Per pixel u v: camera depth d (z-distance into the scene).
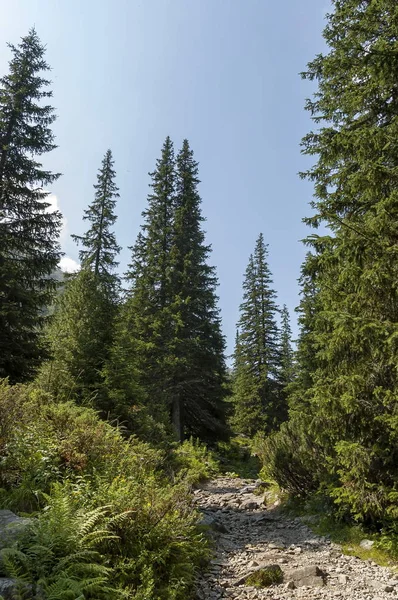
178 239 25.41
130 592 3.88
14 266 13.86
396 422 5.84
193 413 22.91
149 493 5.83
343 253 6.72
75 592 3.19
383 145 6.99
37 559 3.48
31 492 4.83
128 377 13.69
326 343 7.90
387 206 6.26
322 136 9.15
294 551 7.11
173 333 22.06
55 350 14.18
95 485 5.59
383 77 6.95
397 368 5.71
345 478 7.25
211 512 10.20
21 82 15.70
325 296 7.78
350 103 8.36
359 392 6.80
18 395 6.19
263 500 11.45
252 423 30.11
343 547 7.20
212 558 6.52
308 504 9.70
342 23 8.68
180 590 4.57
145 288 23.86
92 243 23.28
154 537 4.95
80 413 8.81
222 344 24.45
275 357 32.91
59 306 16.50
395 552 6.49
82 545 3.91
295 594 5.17
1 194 14.33
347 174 8.67
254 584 5.48
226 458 21.64
